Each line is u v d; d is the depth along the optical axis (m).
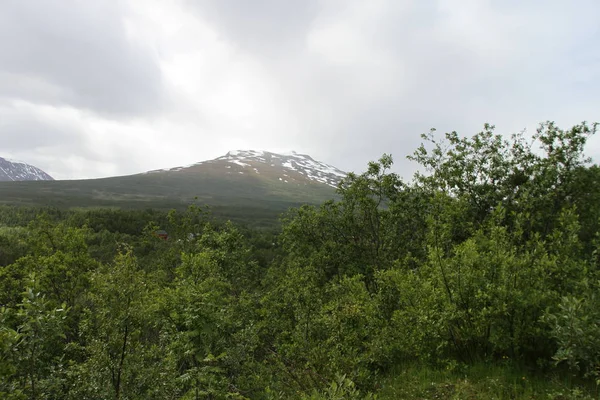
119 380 9.23
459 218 10.62
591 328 5.57
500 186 17.20
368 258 20.06
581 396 5.34
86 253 19.17
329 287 13.95
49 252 18.75
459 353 7.93
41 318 6.09
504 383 6.45
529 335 7.00
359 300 11.12
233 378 9.73
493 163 17.33
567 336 5.68
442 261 7.81
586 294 6.35
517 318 7.01
